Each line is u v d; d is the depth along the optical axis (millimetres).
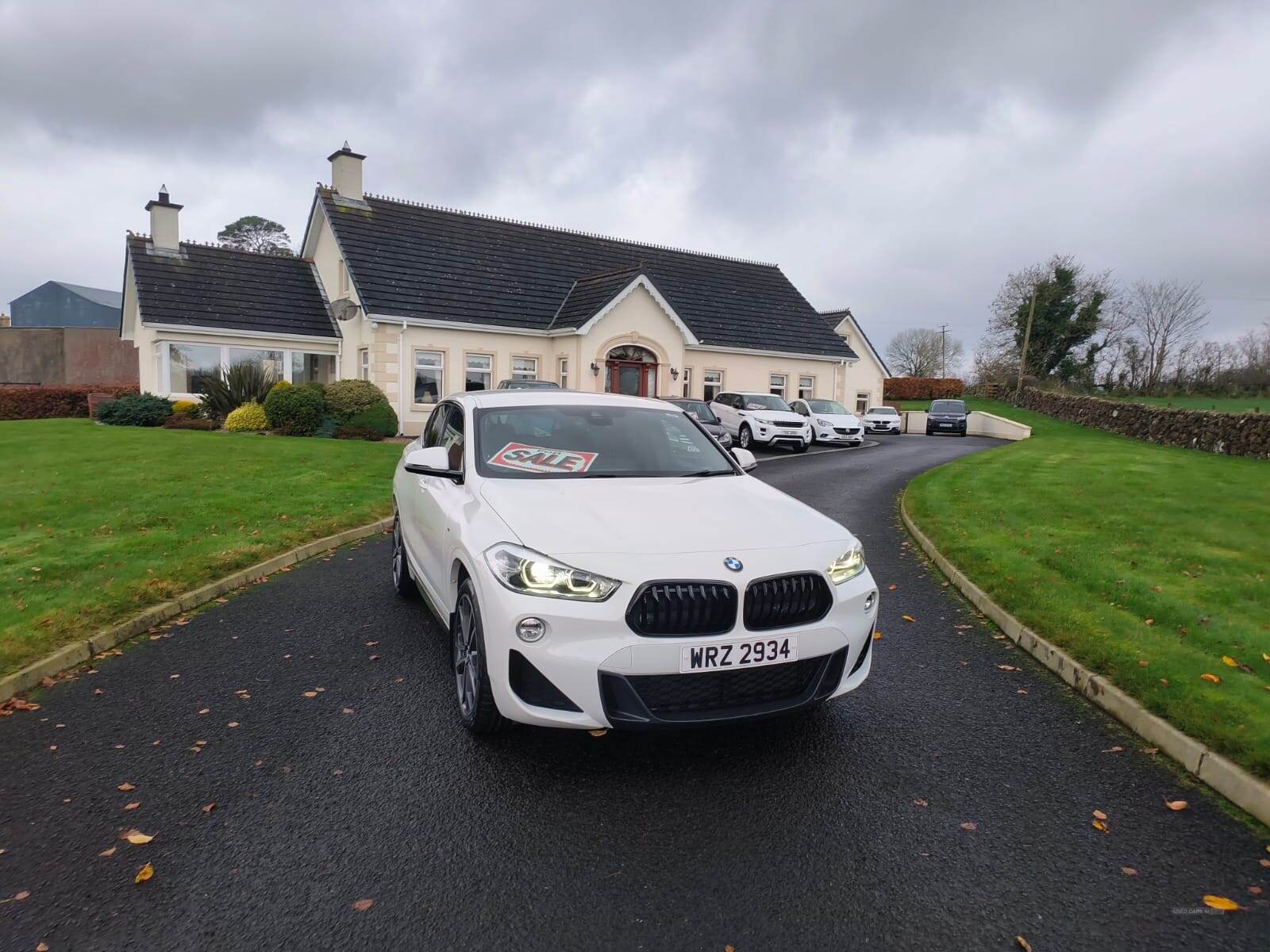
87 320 54000
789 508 4195
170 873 2805
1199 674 4457
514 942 2469
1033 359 52000
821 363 29969
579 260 27625
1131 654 4762
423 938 2486
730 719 3375
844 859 2932
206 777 3502
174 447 15336
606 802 3312
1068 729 4102
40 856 2908
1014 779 3561
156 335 21500
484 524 3828
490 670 3479
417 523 5359
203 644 5285
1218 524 9117
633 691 3266
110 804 3281
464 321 22469
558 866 2863
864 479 15367
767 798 3359
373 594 6555
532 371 23906
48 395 27859
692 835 3072
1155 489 12023
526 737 3910
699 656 3303
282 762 3652
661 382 24484
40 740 3871
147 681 4648
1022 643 5406
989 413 39250
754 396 24250
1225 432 21516
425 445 6062
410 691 4496
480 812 3221
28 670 4539
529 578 3396
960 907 2670
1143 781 3557
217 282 23391
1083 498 11078
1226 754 3578
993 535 8602
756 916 2609
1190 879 2848
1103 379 53000
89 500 9711
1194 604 5867
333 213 23578
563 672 3266
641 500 4039
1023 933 2545
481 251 25516
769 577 3441
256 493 10523
